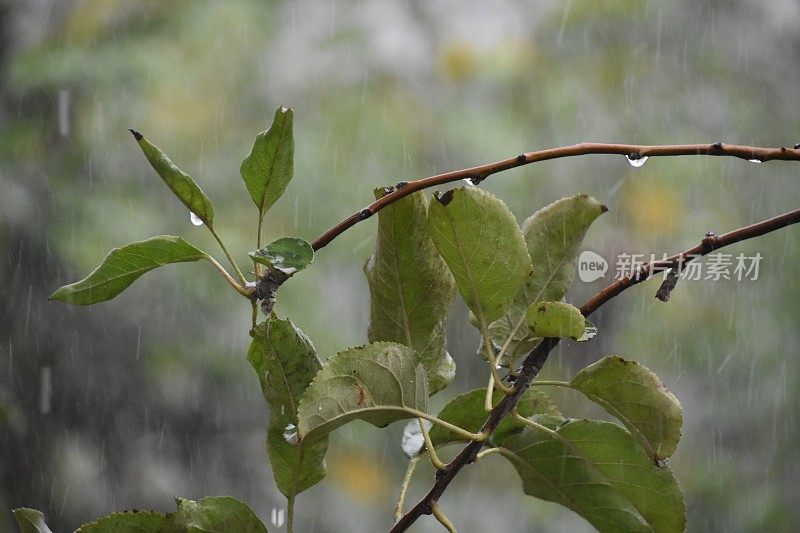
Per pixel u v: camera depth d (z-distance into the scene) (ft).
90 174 10.35
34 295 9.66
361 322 10.81
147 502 9.64
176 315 10.00
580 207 3.68
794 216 3.59
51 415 9.47
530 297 3.67
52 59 10.55
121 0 11.21
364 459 11.28
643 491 3.61
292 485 3.51
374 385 3.43
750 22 13.71
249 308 10.21
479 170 3.52
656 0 13.46
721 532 11.43
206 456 9.97
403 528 3.48
